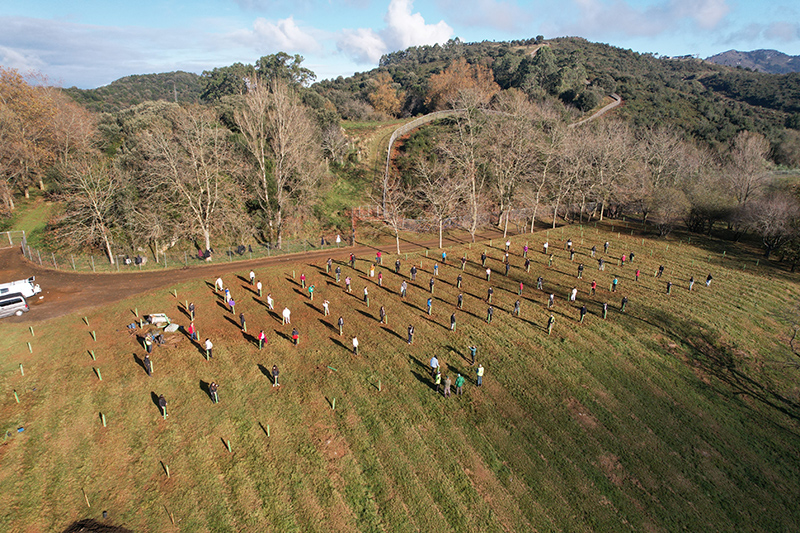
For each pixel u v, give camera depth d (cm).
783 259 5034
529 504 2097
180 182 4709
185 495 2064
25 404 2528
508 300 3972
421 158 6762
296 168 5819
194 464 2217
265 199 5456
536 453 2373
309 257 4959
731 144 9969
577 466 2306
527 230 6500
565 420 2600
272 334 3325
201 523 1948
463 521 2003
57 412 2484
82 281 4156
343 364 2994
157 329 3269
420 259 4944
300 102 7912
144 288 4016
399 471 2230
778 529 2030
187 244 5184
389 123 9575
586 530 1989
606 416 2650
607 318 3688
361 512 2023
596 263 4894
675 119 11519
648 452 2416
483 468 2270
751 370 3138
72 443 2300
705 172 7388
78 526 1909
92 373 2803
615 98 12581
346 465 2247
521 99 8200
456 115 6581
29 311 3544
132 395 2630
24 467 2155
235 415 2520
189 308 3478
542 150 6300
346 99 11725
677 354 3259
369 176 7375
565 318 3678
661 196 5906
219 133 5875
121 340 3164
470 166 6047
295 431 2433
